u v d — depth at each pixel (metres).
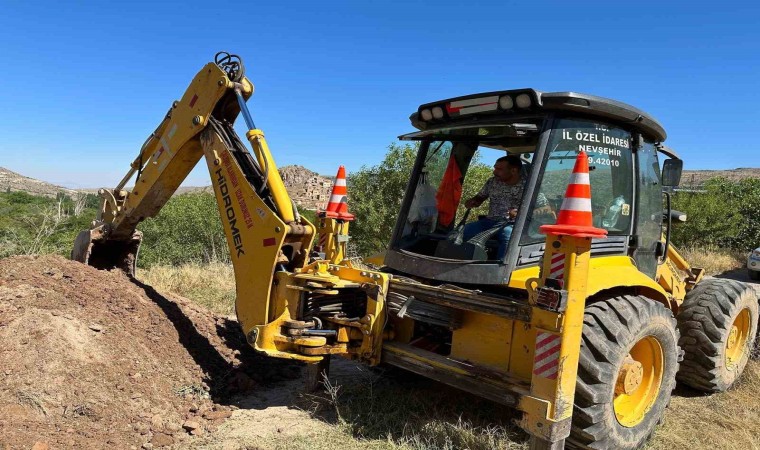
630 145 4.11
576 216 2.90
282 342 3.96
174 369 4.34
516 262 3.52
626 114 3.80
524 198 3.55
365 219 12.08
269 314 4.09
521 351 3.43
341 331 4.03
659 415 3.81
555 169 3.64
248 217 4.19
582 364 3.25
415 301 3.81
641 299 3.66
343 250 5.02
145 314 4.81
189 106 4.63
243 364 4.88
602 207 3.88
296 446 3.53
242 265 4.25
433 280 4.02
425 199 4.45
